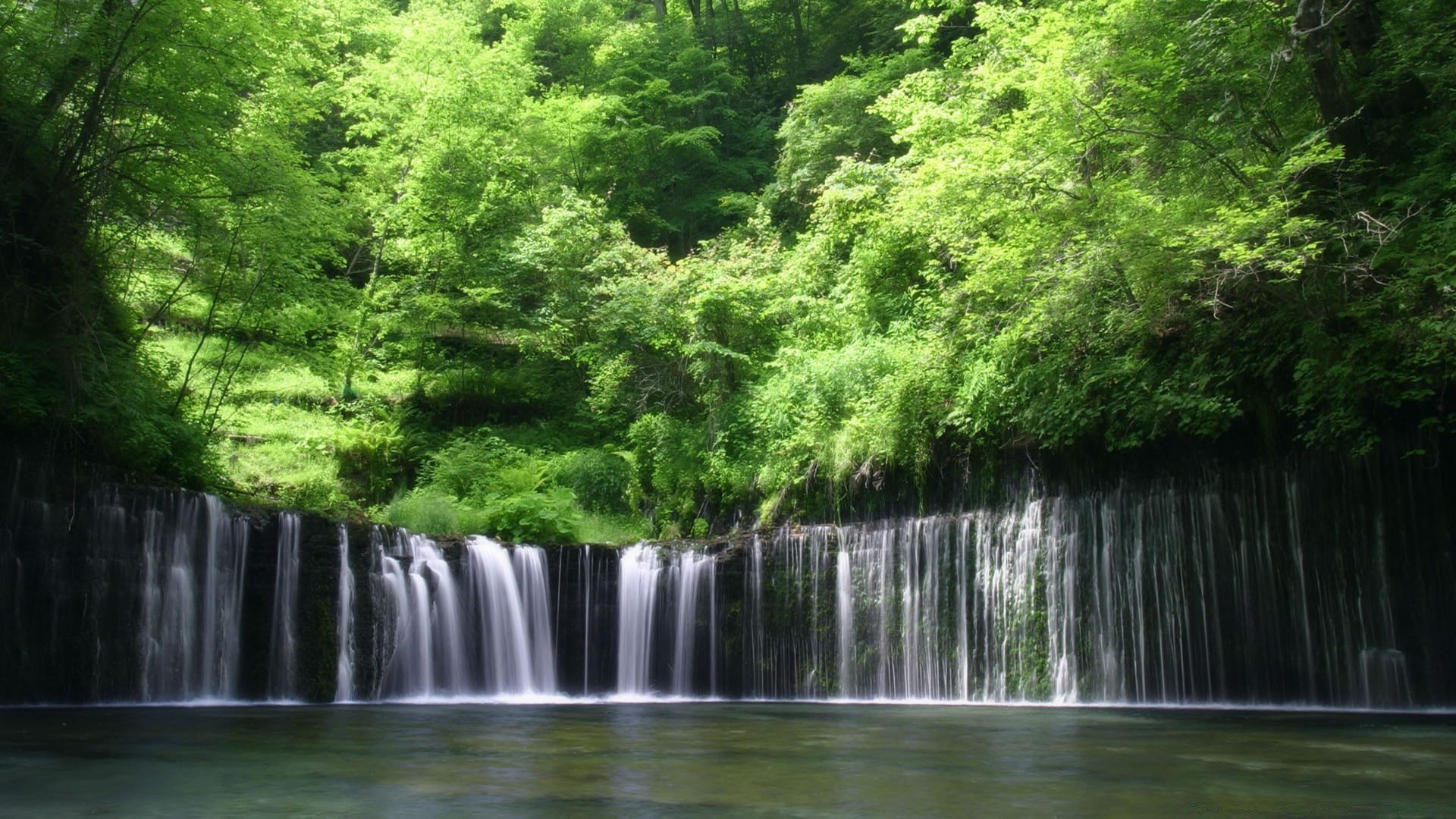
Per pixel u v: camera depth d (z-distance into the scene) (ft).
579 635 55.83
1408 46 45.01
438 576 53.47
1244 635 43.65
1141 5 47.70
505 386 90.63
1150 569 46.03
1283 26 44.75
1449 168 41.93
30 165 51.39
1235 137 45.44
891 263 68.59
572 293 86.07
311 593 50.57
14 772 24.18
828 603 54.39
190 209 56.54
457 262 91.71
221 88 56.54
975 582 50.70
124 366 53.01
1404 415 41.04
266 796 20.75
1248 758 26.66
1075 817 18.39
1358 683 41.16
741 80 126.62
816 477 59.16
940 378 54.44
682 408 77.61
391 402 86.94
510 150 95.40
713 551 56.90
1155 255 40.91
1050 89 47.88
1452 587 39.60
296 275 62.95
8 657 44.37
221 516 49.96
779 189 103.81
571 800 20.30
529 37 115.75
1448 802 20.01
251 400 73.77
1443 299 38.37
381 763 25.90
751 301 73.41
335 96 99.14
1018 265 46.85
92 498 47.24
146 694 47.19
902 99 71.92
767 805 19.67
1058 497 49.11
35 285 51.78
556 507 62.23
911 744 30.12
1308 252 37.96
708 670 55.36
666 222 115.55
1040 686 47.88
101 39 51.34
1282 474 43.42
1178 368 45.09
